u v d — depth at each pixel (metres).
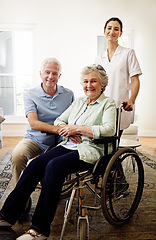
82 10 4.22
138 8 4.27
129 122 2.01
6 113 4.49
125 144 2.23
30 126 1.70
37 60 4.30
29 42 4.35
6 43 4.33
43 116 1.79
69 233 1.40
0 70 4.39
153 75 4.40
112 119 1.45
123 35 4.34
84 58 4.32
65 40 4.27
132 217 1.59
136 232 1.42
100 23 4.26
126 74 1.99
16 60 4.39
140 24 4.31
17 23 4.21
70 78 4.34
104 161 1.35
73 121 1.60
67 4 4.20
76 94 4.39
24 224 1.48
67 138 1.59
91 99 1.58
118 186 1.48
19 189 1.32
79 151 1.38
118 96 1.98
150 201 1.83
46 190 1.23
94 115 1.50
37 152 1.73
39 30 4.23
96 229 1.44
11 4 4.16
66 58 4.30
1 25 4.21
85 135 1.45
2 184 2.13
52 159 1.33
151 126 4.52
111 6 4.24
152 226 1.48
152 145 3.79
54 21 4.22
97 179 1.39
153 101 4.46
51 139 1.76
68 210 1.27
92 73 1.50
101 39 4.34
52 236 1.37
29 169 1.38
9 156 3.06
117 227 1.47
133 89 1.96
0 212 1.28
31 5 4.18
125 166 1.55
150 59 4.38
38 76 4.33
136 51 4.36
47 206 1.21
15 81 4.43
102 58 2.08
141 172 1.54
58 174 1.26
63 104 1.84
